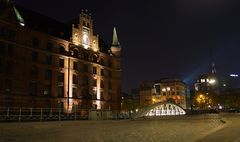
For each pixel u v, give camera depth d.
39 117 44.62
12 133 24.39
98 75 73.94
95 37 74.56
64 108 61.75
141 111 66.81
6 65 51.25
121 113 59.00
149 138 19.00
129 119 55.81
